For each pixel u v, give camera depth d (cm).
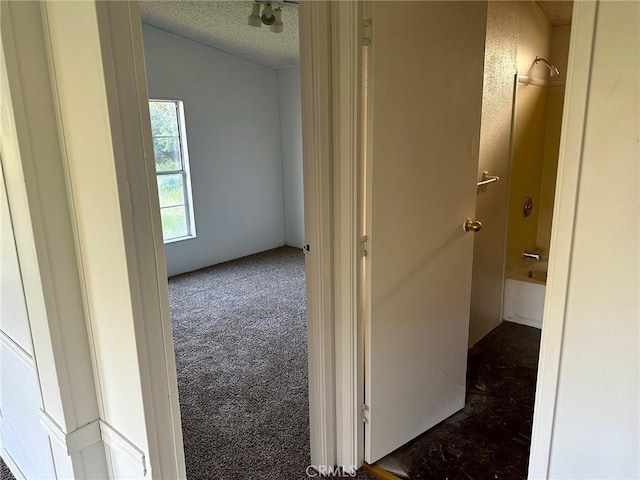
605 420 103
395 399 190
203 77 461
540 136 356
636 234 92
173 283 436
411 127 166
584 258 99
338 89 151
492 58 257
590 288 99
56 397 128
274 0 310
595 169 94
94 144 104
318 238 161
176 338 312
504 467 188
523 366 268
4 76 104
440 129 177
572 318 103
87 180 110
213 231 498
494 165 282
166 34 421
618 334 97
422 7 159
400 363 188
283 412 227
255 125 523
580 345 103
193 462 193
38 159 111
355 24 144
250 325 333
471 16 178
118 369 121
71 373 127
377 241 165
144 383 116
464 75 182
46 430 138
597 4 88
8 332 155
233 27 389
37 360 132
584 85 92
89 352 130
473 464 190
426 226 182
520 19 286
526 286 317
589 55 91
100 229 111
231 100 492
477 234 274
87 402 132
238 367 272
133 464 126
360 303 170
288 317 348
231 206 512
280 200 571
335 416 184
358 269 166
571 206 98
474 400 234
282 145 555
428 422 209
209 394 244
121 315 113
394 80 156
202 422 220
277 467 190
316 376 177
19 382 159
